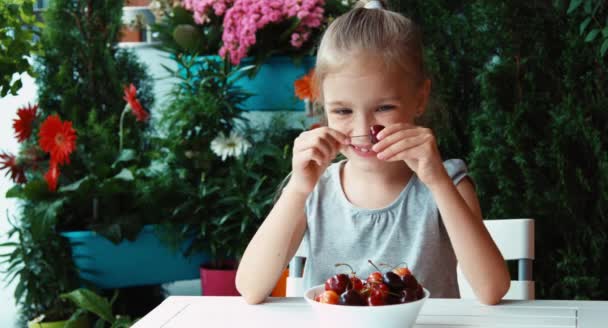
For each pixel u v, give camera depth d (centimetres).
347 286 97
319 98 142
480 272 114
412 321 93
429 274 139
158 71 333
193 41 278
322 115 149
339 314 91
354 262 142
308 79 254
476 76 254
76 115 293
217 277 265
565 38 236
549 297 243
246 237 268
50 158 279
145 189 268
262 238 122
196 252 279
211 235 271
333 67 124
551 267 243
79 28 292
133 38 325
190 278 281
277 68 274
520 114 238
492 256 115
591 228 235
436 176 114
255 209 258
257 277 118
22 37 236
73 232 260
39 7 326
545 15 239
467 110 258
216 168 284
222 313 111
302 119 296
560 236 243
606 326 100
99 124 296
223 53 268
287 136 286
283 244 121
